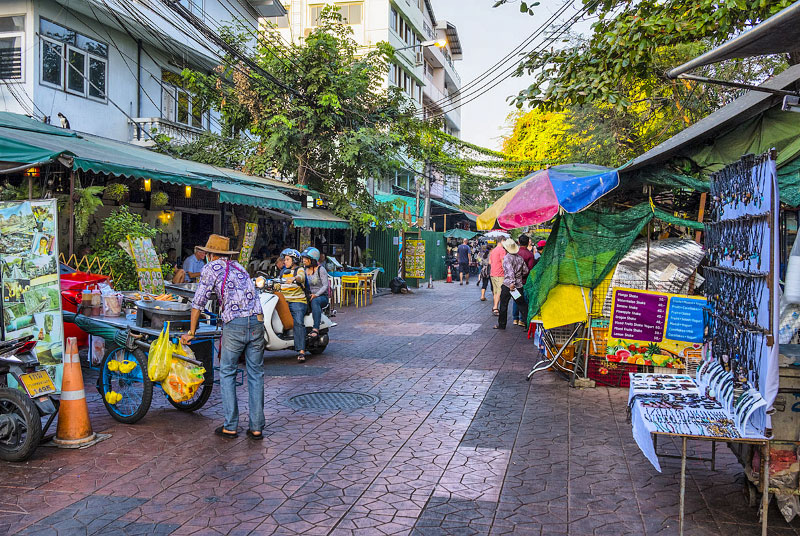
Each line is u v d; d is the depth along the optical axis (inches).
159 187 578.2
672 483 198.4
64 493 185.3
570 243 327.3
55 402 239.3
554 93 348.2
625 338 318.3
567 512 176.7
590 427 257.8
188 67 818.2
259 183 653.9
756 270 154.6
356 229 821.2
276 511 174.9
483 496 187.3
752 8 288.4
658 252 321.4
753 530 165.6
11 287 243.3
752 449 172.2
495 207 375.2
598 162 696.4
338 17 778.2
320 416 271.3
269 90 741.9
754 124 298.8
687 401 187.8
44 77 610.2
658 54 503.5
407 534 162.4
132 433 243.3
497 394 313.3
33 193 383.2
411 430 252.2
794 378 161.6
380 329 548.7
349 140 748.0
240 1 910.4
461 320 616.1
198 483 194.4
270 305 388.2
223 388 241.1
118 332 262.8
